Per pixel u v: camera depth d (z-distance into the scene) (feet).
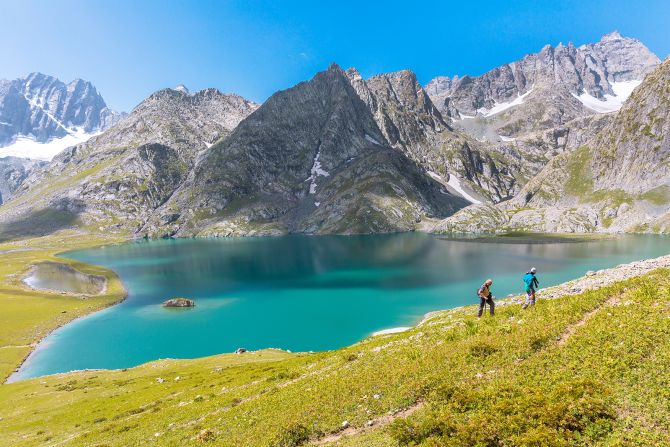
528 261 634.02
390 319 370.53
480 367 72.23
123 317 423.64
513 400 55.16
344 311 406.00
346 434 67.67
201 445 86.38
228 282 592.19
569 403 50.37
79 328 389.39
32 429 147.84
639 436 42.93
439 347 90.22
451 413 58.95
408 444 54.70
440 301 421.18
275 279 596.70
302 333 347.97
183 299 463.83
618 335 64.49
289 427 72.49
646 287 80.07
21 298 491.31
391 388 77.97
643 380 52.39
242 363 223.51
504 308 110.52
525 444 45.55
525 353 70.85
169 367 238.68
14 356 314.35
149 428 115.75
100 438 119.14
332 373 105.60
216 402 123.24
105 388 201.05
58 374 252.42
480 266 610.65
